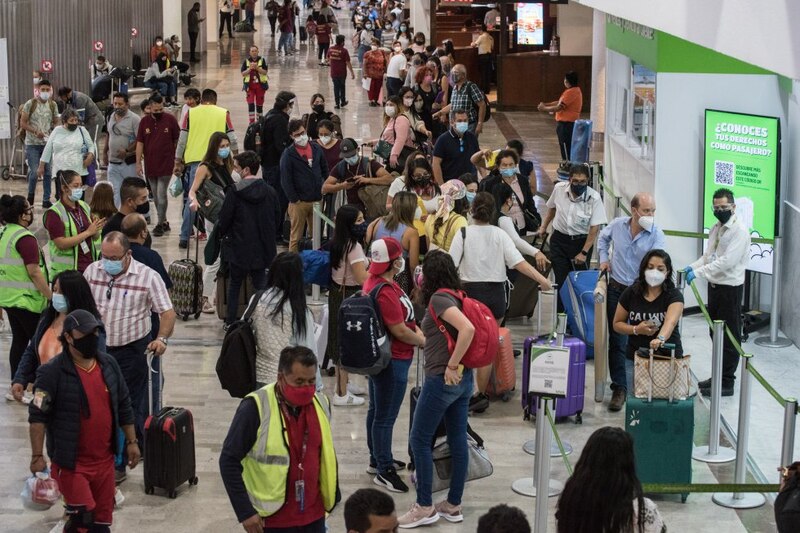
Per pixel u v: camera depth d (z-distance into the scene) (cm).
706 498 1062
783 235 1548
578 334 1387
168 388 1301
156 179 1955
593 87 2927
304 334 930
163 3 4762
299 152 1648
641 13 1196
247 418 746
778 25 727
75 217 1287
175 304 1516
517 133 3209
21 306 1197
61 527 930
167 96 3731
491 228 1220
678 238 1627
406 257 1313
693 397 1057
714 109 1573
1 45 2239
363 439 1167
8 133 2278
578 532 654
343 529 973
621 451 655
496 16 4175
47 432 852
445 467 1023
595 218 1384
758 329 1569
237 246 1412
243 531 968
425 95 2758
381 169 1614
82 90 3027
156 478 1027
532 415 1223
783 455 945
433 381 954
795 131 1520
